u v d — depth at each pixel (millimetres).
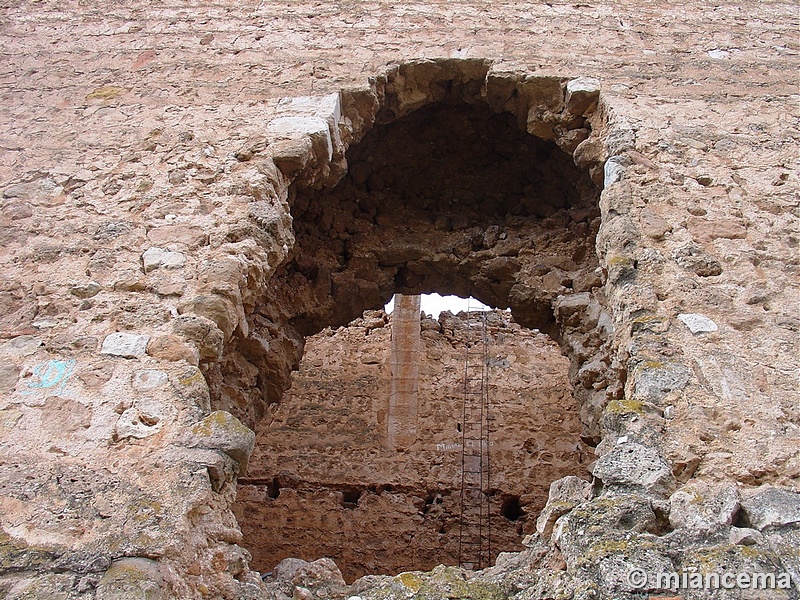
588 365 6855
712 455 4137
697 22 7652
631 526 3816
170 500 3900
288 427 11125
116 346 4672
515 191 8289
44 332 4781
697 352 4676
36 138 6340
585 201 7863
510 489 10438
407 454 10875
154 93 6781
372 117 6844
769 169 5992
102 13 7809
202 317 4848
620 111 6422
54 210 5656
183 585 3650
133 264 5203
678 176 5883
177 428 4250
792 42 7426
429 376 11742
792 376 4559
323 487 10500
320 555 9852
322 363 11969
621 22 7570
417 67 6969
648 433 4238
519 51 7117
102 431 4227
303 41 7301
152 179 5871
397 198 8375
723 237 5441
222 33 7469
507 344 12297
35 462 4074
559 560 3863
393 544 9945
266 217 5531
